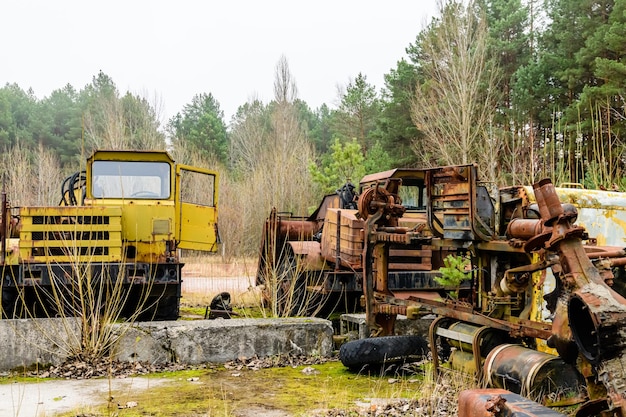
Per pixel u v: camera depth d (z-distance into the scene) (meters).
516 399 3.07
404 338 6.19
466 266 7.21
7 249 7.34
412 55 28.72
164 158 8.59
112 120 29.72
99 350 6.42
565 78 20.23
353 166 20.12
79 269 6.80
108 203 8.23
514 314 5.35
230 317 8.65
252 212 23.17
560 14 22.25
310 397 5.37
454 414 4.66
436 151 22.62
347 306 9.04
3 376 6.07
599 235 5.87
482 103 22.86
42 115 42.94
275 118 34.97
